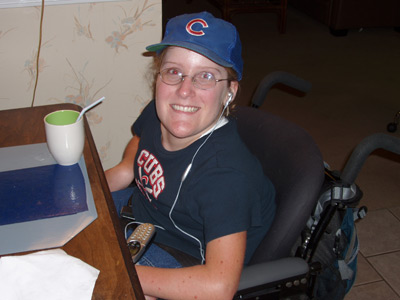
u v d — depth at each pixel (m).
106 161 1.76
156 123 1.09
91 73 1.55
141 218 1.12
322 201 1.00
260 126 1.09
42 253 0.69
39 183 0.89
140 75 1.61
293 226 0.90
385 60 3.77
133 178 1.24
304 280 0.88
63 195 0.86
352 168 0.92
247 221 0.88
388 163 2.39
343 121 2.81
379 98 3.11
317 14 4.55
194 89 0.90
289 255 1.02
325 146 2.54
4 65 1.43
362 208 1.11
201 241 0.99
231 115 1.15
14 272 0.65
